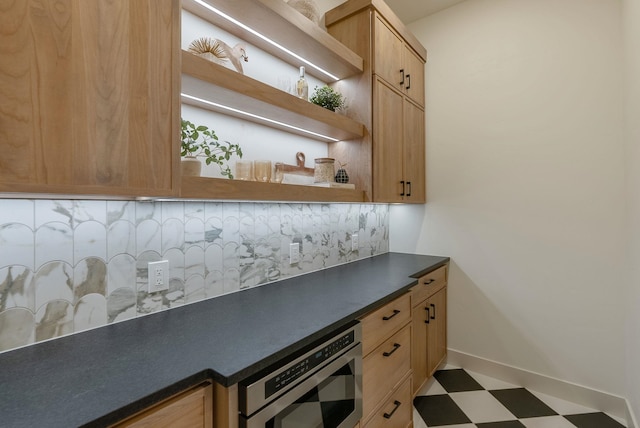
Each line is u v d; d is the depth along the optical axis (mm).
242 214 1637
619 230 2002
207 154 1374
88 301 1109
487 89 2482
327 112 1746
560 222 2201
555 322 2223
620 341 2002
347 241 2422
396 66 2305
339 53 1824
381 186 2111
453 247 2648
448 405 2111
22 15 730
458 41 2615
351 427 1293
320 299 1482
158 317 1245
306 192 1595
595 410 2059
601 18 2059
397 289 1657
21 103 731
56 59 782
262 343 1010
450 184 2660
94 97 849
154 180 981
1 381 787
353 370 1305
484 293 2506
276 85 1745
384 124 2148
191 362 887
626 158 1896
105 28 869
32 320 990
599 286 2070
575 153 2143
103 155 867
